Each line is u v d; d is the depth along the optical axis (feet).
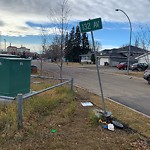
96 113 22.15
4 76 25.84
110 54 232.12
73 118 22.30
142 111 29.35
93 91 46.47
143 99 38.58
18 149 15.01
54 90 34.42
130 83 66.49
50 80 55.88
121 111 27.25
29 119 20.52
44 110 23.84
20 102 17.88
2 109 22.90
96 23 21.52
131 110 28.78
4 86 25.94
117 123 20.67
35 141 16.30
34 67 83.41
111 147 16.07
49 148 15.40
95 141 16.92
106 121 21.06
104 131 19.06
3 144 15.58
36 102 24.76
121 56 232.12
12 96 26.32
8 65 25.70
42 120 20.95
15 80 26.89
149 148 16.42
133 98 39.42
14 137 16.43
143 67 144.87
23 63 28.58
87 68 160.25
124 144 16.70
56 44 73.36
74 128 19.43
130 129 20.21
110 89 51.13
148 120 23.82
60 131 18.54
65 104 27.81
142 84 64.64
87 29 22.06
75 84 58.70
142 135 18.89
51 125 19.72
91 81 68.33
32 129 17.98
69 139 17.03
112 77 87.66
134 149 16.07
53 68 137.59
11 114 19.93
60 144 15.96
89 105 28.84
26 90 29.58
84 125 20.26
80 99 32.99
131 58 224.33
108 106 29.63
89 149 15.57
